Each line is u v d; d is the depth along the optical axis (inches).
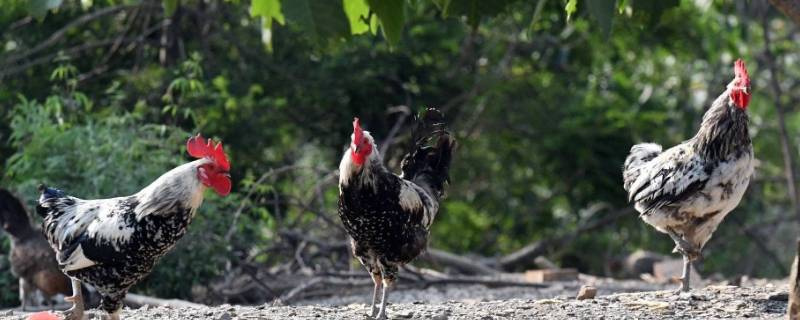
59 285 930.1
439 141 771.4
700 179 740.7
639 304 726.5
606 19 389.1
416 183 746.8
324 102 1446.9
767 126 1899.6
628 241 1704.0
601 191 1653.5
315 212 1206.3
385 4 421.4
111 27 1488.7
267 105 1384.1
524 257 1477.6
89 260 613.9
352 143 649.0
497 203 1747.0
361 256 700.7
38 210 657.6
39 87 1327.5
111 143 1041.5
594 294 788.0
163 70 1299.2
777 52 1905.8
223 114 1328.7
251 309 755.4
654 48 1766.7
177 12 1391.5
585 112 1640.0
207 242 1039.6
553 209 1796.3
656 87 1872.5
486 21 1546.5
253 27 1478.8
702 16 1594.5
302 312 729.6
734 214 1744.6
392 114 1551.4
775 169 1934.1
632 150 855.1
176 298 1047.0
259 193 1197.1
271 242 1269.7
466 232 1782.7
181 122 1259.8
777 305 716.0
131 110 1285.7
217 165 621.9
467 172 1721.2
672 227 775.7
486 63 1702.8
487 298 1015.6
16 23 1406.3
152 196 606.5
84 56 1453.0
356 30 491.5
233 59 1476.4
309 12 397.1
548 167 1680.6
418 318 692.1
